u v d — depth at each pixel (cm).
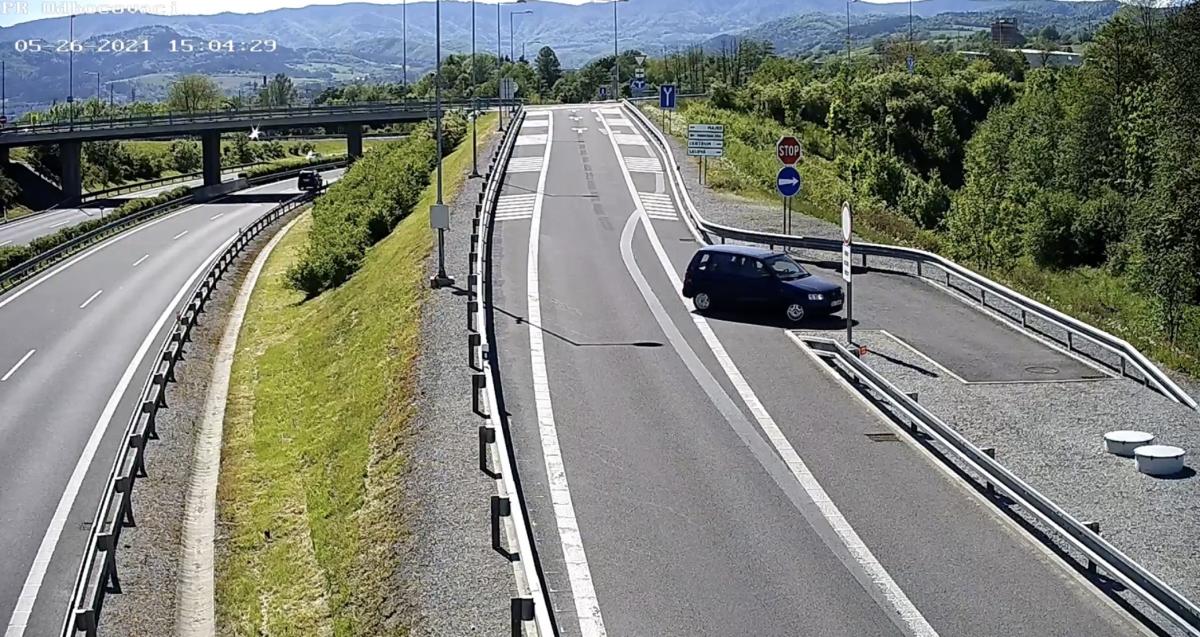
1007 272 4650
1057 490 1571
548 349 2347
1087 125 6431
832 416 1912
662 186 4709
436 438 1838
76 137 8644
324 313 3459
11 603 1630
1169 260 3841
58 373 3050
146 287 4512
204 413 2683
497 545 1420
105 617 1539
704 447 1761
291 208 7512
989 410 1933
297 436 2353
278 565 1733
